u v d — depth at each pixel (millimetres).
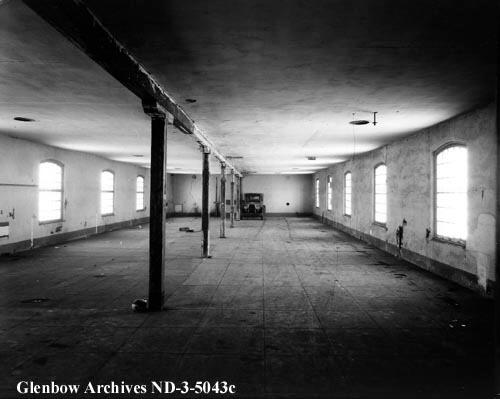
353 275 7777
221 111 6520
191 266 8633
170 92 5320
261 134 8945
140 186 20594
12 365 3637
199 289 6562
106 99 5863
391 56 3949
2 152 9594
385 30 3326
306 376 3426
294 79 4738
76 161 13383
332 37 3473
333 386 3248
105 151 13172
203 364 3664
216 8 2928
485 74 4527
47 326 4707
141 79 4312
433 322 4914
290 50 3793
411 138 9164
